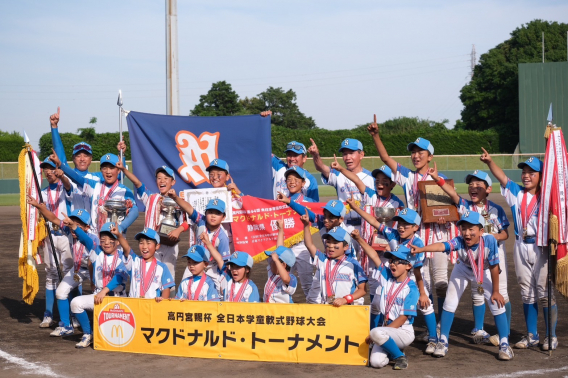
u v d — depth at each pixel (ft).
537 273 23.67
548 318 22.61
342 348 21.68
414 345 24.61
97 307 23.67
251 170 30.76
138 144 30.27
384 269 22.66
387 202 26.58
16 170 133.80
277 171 32.60
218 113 192.44
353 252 25.08
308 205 27.91
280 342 22.04
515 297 31.96
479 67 200.44
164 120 30.45
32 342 24.94
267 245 27.89
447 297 23.48
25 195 27.71
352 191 28.40
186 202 26.18
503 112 185.68
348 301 22.15
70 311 26.99
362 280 23.16
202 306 22.61
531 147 151.53
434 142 170.81
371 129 26.76
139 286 24.30
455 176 148.87
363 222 26.50
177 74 52.08
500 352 22.13
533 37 199.93
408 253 22.27
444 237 25.31
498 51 198.80
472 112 194.18
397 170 26.66
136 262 24.61
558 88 148.66
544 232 22.90
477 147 173.47
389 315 22.09
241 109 196.13
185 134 30.50
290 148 30.86
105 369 21.21
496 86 187.83
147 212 27.73
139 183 28.40
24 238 27.68
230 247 27.81
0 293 34.37
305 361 21.85
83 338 24.27
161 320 23.00
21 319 29.01
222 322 22.47
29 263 27.68
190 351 22.72
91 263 25.72
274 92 230.48
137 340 23.25
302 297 32.19
